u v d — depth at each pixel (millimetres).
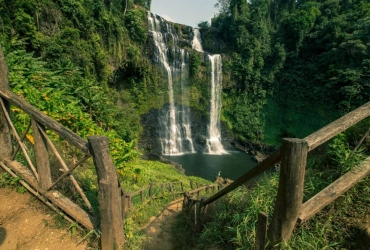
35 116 2590
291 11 35000
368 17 24078
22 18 13398
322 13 30625
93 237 2391
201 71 27594
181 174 15695
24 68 6578
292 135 27297
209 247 3027
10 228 2449
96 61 18719
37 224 2527
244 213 2586
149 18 26031
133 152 7043
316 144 1734
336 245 2033
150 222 5703
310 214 1905
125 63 22594
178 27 29766
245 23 29516
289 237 1931
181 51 26641
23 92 5191
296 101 28312
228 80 29250
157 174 12133
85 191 3467
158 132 25703
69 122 5594
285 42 29938
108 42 20703
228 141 28594
